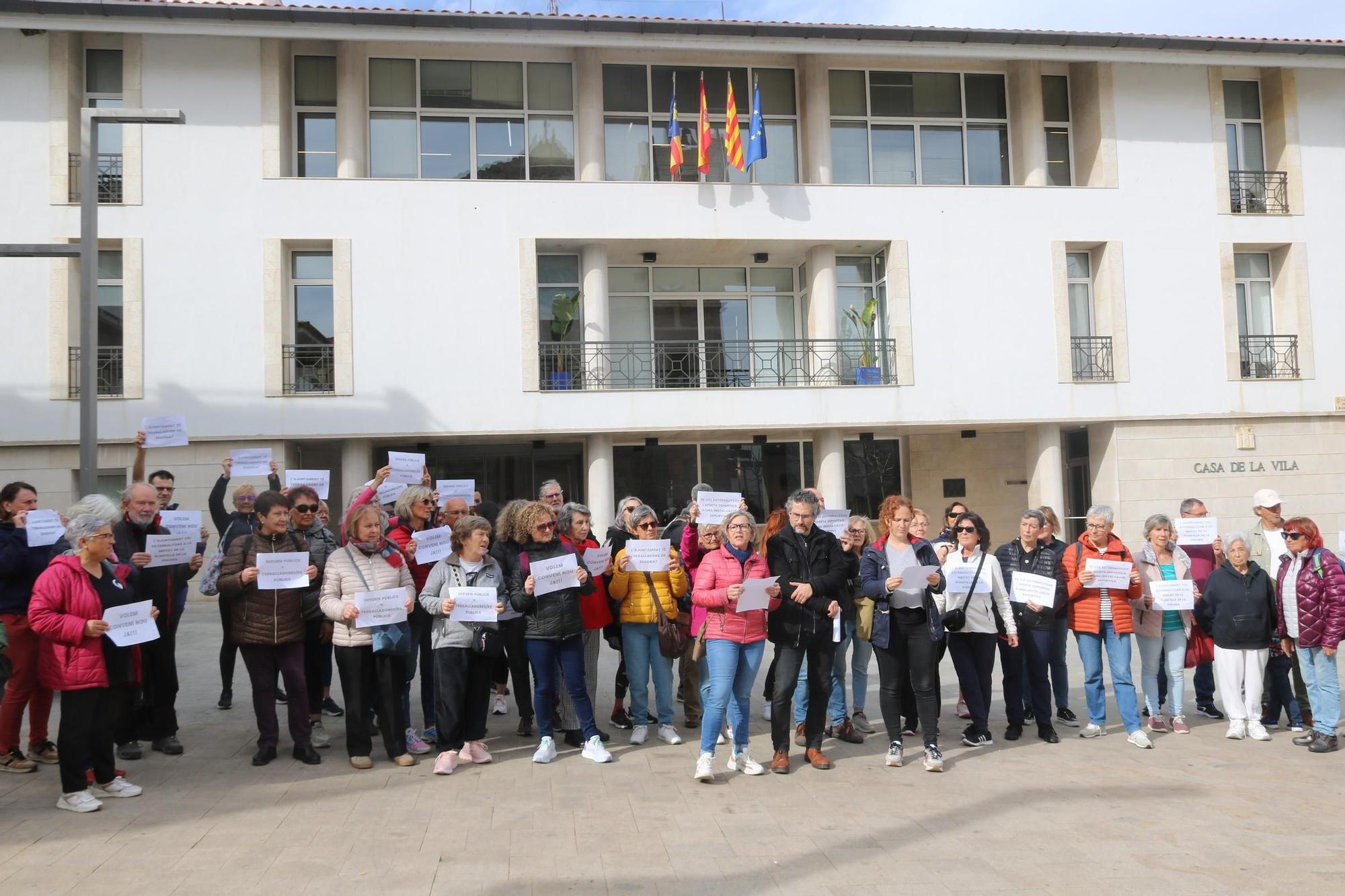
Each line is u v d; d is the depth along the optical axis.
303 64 18.84
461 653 7.36
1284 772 7.23
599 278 19.02
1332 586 7.78
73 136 17.53
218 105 17.80
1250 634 8.28
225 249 17.69
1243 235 20.42
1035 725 9.02
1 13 16.56
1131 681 8.21
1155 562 8.65
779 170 20.30
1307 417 20.38
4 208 17.30
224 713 9.35
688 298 20.70
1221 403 20.06
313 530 8.15
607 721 9.29
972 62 20.61
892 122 20.50
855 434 21.05
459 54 19.33
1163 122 20.31
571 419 18.38
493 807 6.33
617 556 8.31
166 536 7.48
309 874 5.13
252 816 6.14
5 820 6.03
